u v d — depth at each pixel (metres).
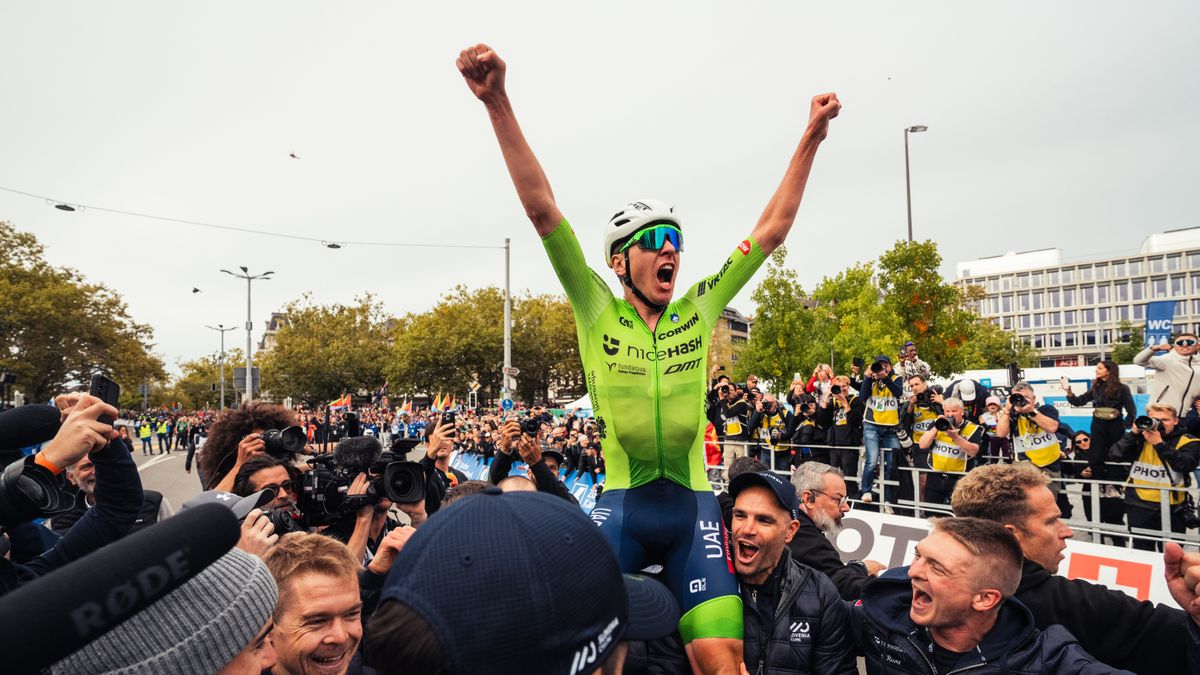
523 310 48.56
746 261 2.75
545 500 1.03
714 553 2.40
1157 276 92.62
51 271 32.84
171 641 1.10
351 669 2.40
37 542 2.79
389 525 4.61
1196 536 5.91
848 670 2.50
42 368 31.55
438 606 0.86
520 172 2.31
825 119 2.80
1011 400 7.56
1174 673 2.28
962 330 18.77
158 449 38.31
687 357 2.55
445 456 4.74
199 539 0.87
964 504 2.88
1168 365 8.11
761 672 2.46
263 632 1.34
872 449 8.82
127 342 34.88
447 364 43.06
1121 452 6.61
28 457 1.82
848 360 25.75
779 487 2.47
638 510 2.47
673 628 1.40
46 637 0.65
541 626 0.87
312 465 4.03
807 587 2.56
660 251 2.54
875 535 7.46
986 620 2.13
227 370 83.69
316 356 47.03
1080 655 2.07
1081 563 6.05
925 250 18.89
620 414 2.47
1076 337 97.88
